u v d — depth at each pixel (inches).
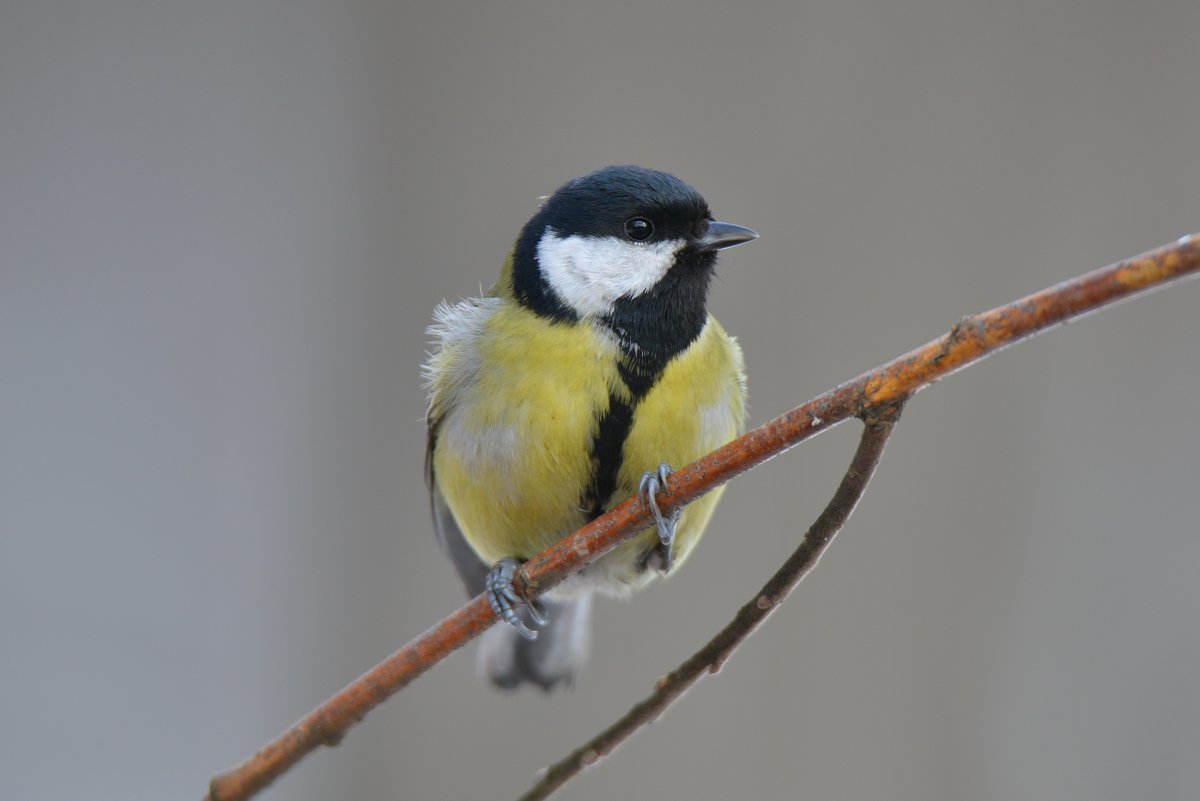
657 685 230.8
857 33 460.4
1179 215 442.6
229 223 469.7
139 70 472.7
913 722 412.2
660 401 277.4
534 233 292.2
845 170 457.4
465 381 289.1
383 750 426.6
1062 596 413.4
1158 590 409.1
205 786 419.8
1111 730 401.7
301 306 466.9
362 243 475.5
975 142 452.1
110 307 458.9
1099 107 449.1
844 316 448.5
